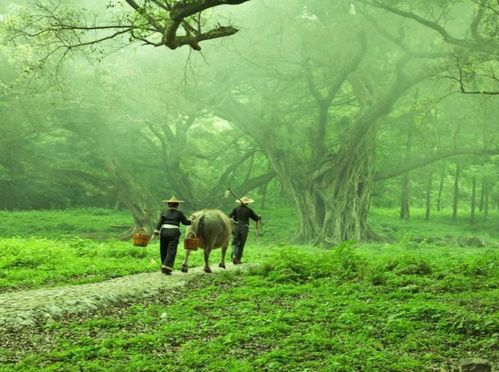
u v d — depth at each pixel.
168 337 9.50
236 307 11.91
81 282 15.19
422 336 9.80
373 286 14.45
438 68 35.25
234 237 19.09
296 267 16.36
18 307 10.72
